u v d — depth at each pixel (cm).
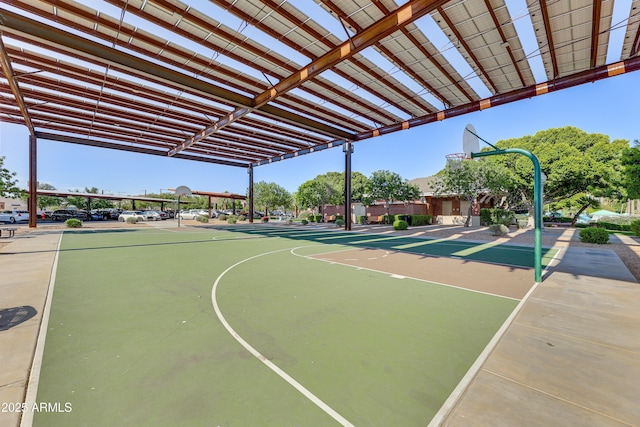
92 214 3506
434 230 2017
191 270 719
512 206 2423
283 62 1012
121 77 1139
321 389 242
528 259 886
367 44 828
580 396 232
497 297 505
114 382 250
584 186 2008
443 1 679
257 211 5175
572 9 710
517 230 1980
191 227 2369
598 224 2147
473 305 461
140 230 1994
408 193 2508
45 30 825
